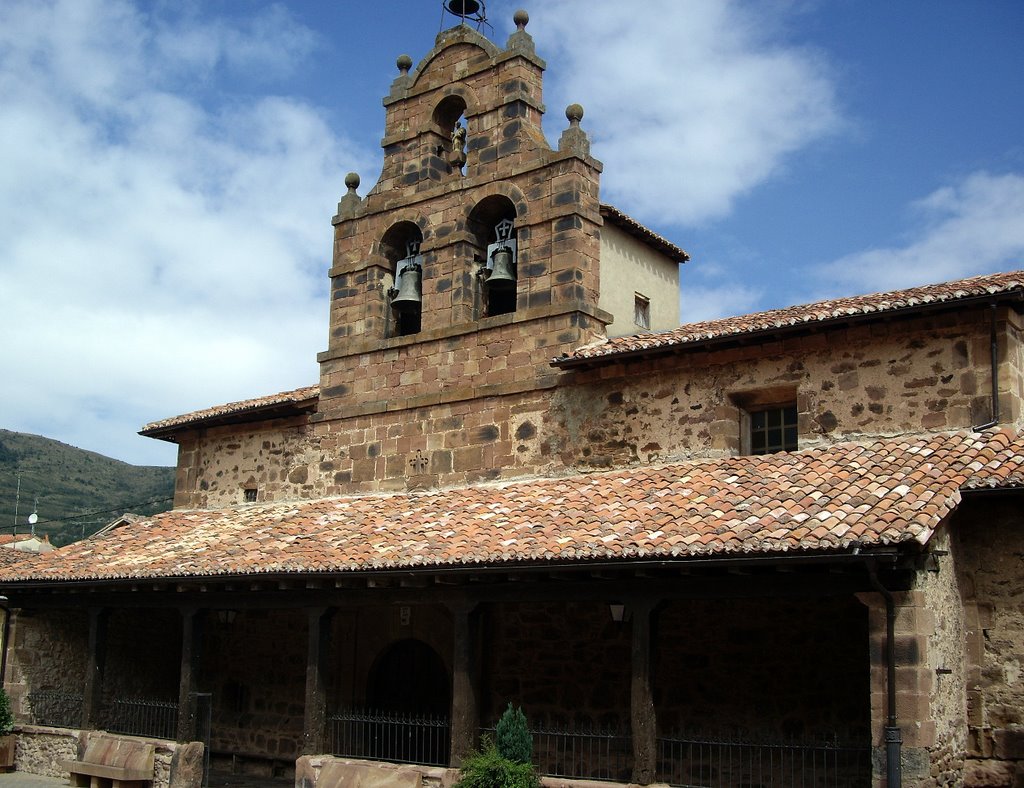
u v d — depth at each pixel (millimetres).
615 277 19531
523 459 17516
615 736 12797
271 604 16078
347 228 20500
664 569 12320
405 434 18953
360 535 15898
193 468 22250
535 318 17672
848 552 11086
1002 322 13953
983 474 12508
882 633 11414
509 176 18453
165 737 17922
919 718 11086
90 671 18375
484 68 19172
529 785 12641
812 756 12953
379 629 18859
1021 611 12781
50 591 19109
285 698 19859
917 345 14555
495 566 13219
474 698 13945
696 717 15008
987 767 12633
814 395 15234
